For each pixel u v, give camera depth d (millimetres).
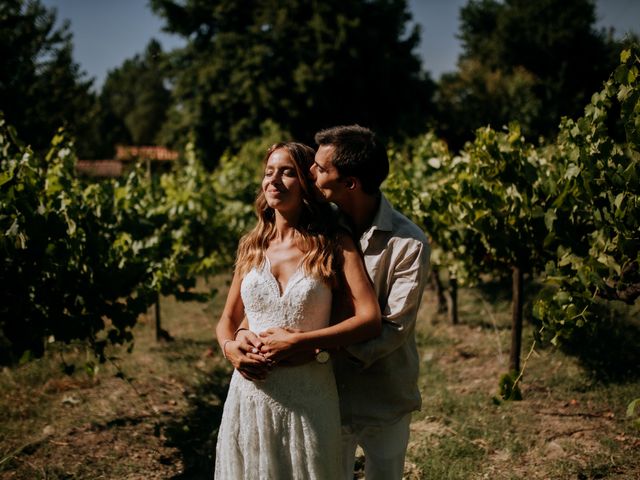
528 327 6352
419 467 3500
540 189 4168
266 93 25359
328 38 25672
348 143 2131
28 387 5129
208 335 6992
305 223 2250
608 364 5090
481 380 5020
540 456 3584
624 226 3025
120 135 57000
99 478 3547
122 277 3988
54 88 14297
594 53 27891
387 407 2301
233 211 8750
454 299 6723
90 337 3867
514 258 4574
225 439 2275
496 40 30359
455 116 27016
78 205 3988
